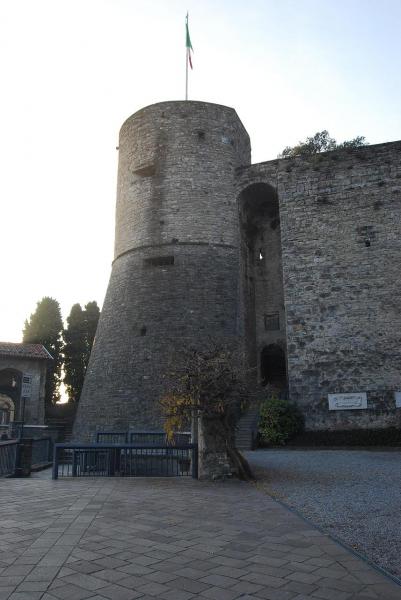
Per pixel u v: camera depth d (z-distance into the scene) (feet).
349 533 19.83
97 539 18.52
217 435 35.58
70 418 128.47
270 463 43.75
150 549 17.22
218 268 89.71
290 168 68.39
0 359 106.73
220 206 92.99
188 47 105.91
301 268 64.90
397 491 29.12
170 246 90.63
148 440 59.82
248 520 21.85
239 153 100.58
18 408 107.45
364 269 62.28
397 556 16.70
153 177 94.73
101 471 40.42
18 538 18.62
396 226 62.08
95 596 12.87
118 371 85.71
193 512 23.56
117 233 99.09
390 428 56.54
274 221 88.74
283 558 16.25
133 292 90.68
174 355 49.44
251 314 84.58
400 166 63.57
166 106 97.14
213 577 14.39
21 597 12.72
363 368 59.67
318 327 62.54
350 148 66.39
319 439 56.65
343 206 64.90
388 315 60.08
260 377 84.07
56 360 144.46
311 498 27.40
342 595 13.05
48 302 148.46
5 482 34.22
